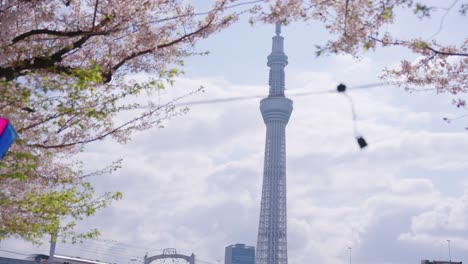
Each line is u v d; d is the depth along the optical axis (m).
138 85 10.27
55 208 12.14
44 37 10.97
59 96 9.93
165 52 12.45
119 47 11.82
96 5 10.78
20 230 12.34
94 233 13.73
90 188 12.61
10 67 9.70
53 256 47.81
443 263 81.00
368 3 8.70
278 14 9.30
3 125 5.23
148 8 11.25
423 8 7.51
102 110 10.36
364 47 8.78
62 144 12.00
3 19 9.84
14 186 11.98
